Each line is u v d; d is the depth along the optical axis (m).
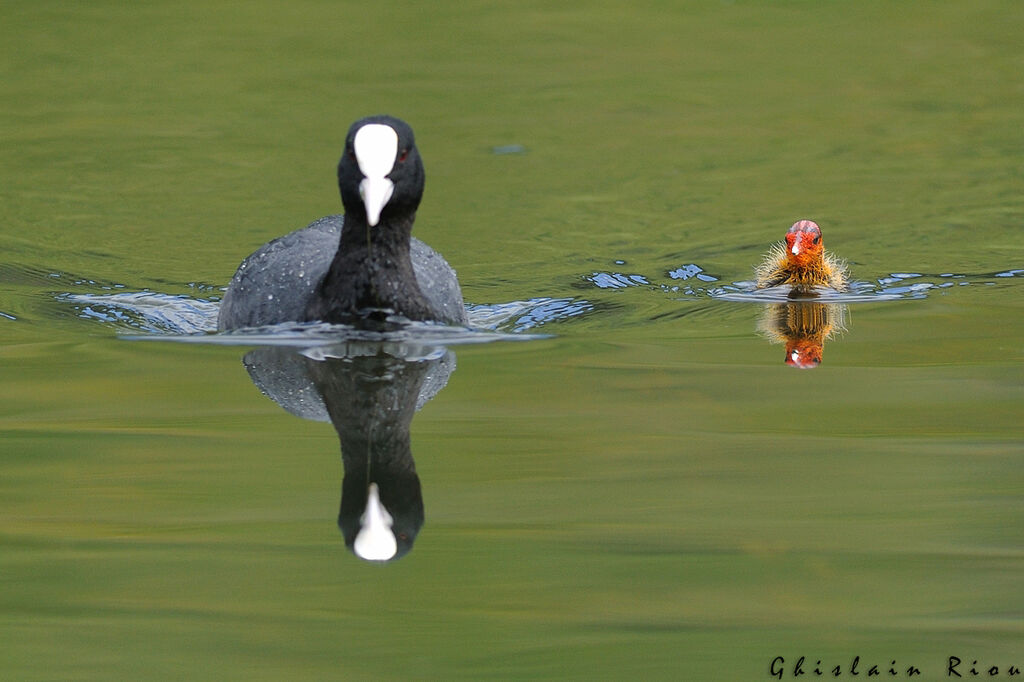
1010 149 19.73
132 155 19.67
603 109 21.70
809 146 20.02
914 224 16.89
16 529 7.97
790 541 7.85
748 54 24.41
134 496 8.43
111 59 23.88
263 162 19.44
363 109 21.47
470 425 9.63
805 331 12.49
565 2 27.41
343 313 12.10
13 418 9.76
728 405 10.12
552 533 7.98
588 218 17.38
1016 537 7.86
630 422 9.71
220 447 9.20
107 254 15.96
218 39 25.11
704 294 14.39
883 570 7.47
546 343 12.04
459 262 15.85
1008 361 11.17
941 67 23.52
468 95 22.19
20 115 21.30
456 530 8.02
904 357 11.41
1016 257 15.53
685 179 18.81
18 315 13.24
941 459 9.00
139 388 10.48
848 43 24.88
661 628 6.91
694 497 8.45
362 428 9.56
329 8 27.12
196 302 14.18
